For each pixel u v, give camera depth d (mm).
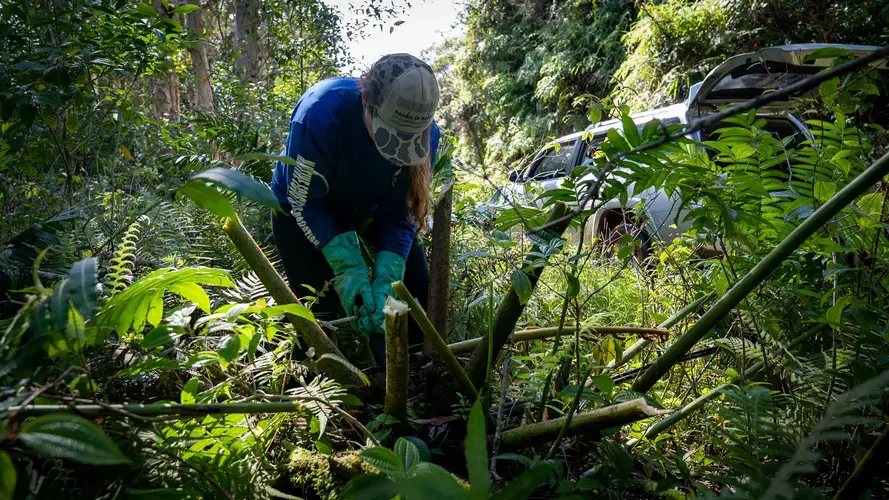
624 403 1293
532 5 14648
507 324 1602
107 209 3182
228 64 7453
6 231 2570
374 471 1297
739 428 1270
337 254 2283
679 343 1492
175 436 1206
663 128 986
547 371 1718
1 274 1912
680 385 2057
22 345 938
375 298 2182
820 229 1812
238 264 2758
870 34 7133
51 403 1018
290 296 1567
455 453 1599
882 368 1535
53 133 3115
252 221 3557
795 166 1871
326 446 1370
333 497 1307
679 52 8672
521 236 2918
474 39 15859
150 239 2793
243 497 1195
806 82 872
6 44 3164
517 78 13891
